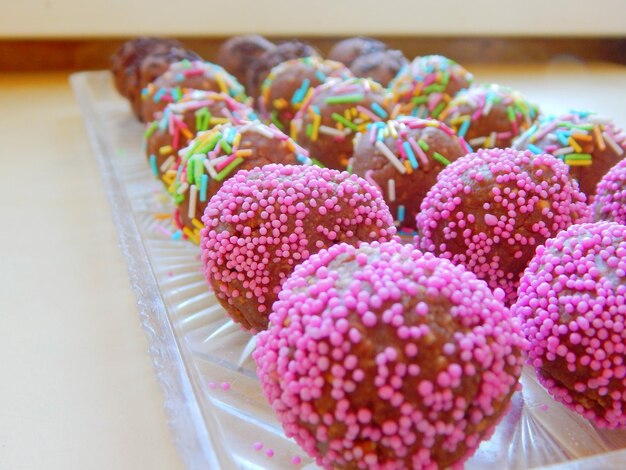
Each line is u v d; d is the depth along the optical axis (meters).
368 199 0.12
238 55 0.25
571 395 0.11
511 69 0.33
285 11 0.30
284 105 0.20
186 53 0.24
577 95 0.28
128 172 0.20
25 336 0.13
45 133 0.24
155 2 0.29
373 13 0.31
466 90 0.19
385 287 0.09
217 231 0.12
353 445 0.09
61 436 0.11
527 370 0.12
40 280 0.15
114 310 0.14
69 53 0.30
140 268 0.15
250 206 0.12
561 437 0.11
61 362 0.13
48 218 0.18
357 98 0.17
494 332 0.09
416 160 0.15
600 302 0.10
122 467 0.10
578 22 0.34
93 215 0.18
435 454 0.09
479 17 0.33
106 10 0.28
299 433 0.09
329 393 0.09
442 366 0.09
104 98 0.26
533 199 0.13
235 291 0.12
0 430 0.11
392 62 0.23
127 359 0.13
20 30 0.28
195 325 0.13
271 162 0.14
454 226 0.13
